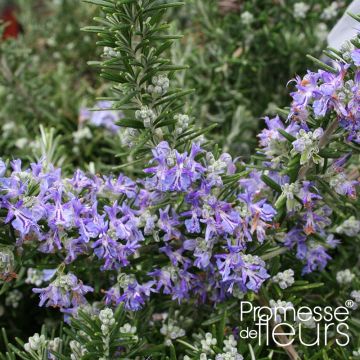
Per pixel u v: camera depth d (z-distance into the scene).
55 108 0.49
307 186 0.30
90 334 0.29
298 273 0.34
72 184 0.30
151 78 0.31
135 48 0.30
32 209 0.28
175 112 0.32
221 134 0.44
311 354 0.32
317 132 0.29
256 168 0.32
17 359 0.38
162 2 0.30
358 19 0.29
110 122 0.45
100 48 0.52
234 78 0.46
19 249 0.30
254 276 0.29
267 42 0.45
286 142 0.31
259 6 0.46
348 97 0.28
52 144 0.40
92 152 0.46
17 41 0.52
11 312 0.39
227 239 0.29
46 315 0.39
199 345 0.31
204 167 0.30
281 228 0.31
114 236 0.29
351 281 0.35
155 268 0.32
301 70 0.45
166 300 0.34
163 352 0.32
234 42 0.45
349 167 0.36
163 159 0.29
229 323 0.33
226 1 0.47
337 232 0.35
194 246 0.30
